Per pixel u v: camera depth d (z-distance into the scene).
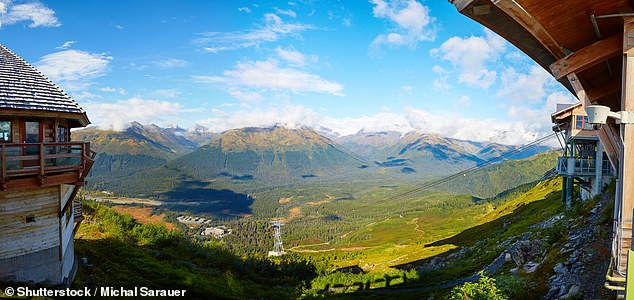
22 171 12.36
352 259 50.97
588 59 7.98
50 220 14.73
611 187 22.11
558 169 28.67
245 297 20.89
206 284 21.02
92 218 32.31
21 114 13.41
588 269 13.34
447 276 24.62
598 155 25.94
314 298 22.62
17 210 13.73
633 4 6.98
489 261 24.83
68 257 17.02
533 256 19.06
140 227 33.31
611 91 10.46
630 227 7.37
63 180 13.76
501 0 6.77
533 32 7.72
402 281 25.38
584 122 27.50
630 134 7.23
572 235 17.92
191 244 33.41
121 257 23.23
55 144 13.27
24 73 14.71
